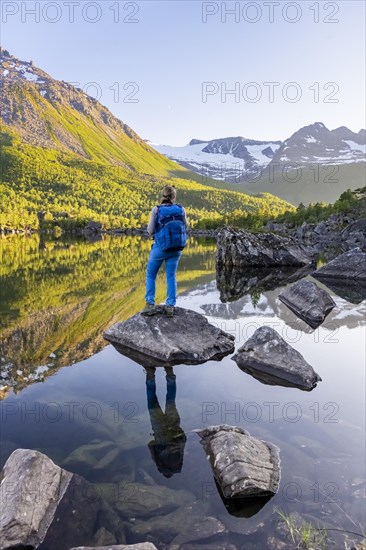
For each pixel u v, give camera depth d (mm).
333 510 3416
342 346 7973
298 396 5660
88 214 150125
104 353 7426
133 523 3318
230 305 12008
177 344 7449
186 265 25172
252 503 3535
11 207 130750
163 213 7801
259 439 4434
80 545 3121
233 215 120188
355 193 87938
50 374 6387
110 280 17109
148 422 4848
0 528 3174
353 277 17969
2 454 4113
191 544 3119
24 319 9820
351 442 4426
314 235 69062
